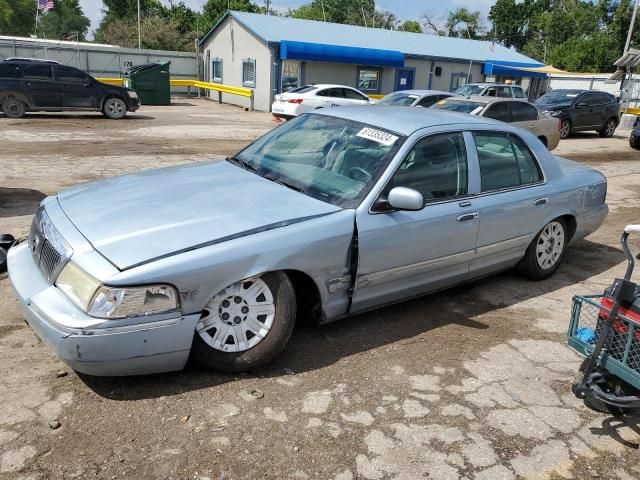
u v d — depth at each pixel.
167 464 2.68
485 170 4.59
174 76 32.25
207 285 3.12
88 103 17.81
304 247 3.44
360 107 4.96
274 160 4.37
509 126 4.98
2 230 5.96
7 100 16.73
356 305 3.93
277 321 3.43
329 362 3.70
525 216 4.89
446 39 33.34
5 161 9.96
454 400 3.37
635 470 2.88
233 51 27.92
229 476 2.64
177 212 3.46
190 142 13.69
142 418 2.99
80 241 3.18
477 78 31.12
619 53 53.62
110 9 61.28
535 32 66.88
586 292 5.27
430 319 4.48
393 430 3.05
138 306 2.95
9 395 3.10
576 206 5.43
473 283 5.34
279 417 3.09
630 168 13.35
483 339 4.19
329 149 4.27
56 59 28.77
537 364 3.88
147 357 3.05
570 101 19.02
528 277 5.42
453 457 2.88
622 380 3.15
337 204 3.78
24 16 65.56
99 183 4.15
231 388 3.31
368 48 26.16
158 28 42.28
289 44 23.92
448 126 4.41
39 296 3.11
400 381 3.54
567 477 2.80
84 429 2.88
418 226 4.01
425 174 4.14
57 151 11.32
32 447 2.73
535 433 3.12
